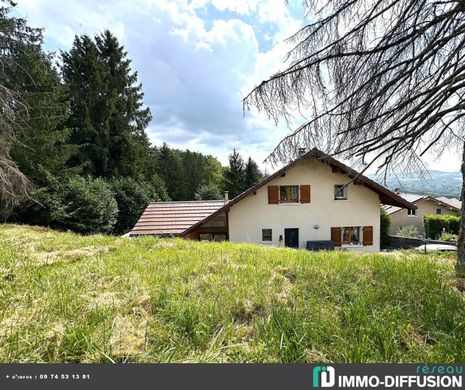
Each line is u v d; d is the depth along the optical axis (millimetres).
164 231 10844
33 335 1616
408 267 3207
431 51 2539
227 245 5328
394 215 21188
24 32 11016
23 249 4297
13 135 9094
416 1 2439
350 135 3031
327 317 1995
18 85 11680
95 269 3230
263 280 2854
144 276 2969
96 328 1728
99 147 18812
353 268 3246
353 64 2754
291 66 2928
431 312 2037
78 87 19531
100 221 13531
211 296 2408
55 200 12164
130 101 22125
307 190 11414
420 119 2758
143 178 21875
